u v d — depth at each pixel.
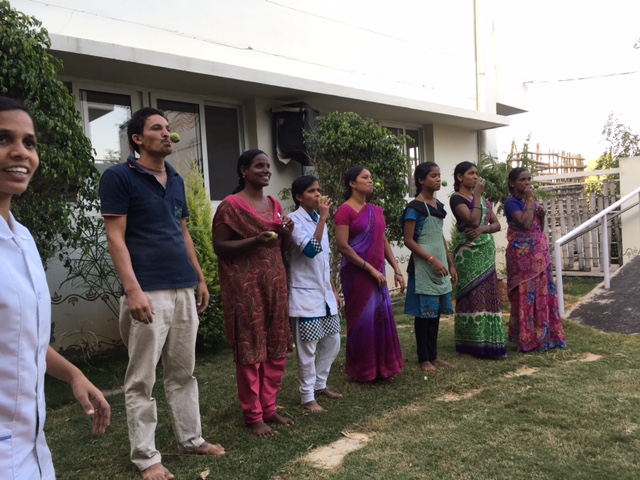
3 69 3.51
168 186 2.72
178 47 5.91
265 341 3.17
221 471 2.68
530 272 4.88
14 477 1.25
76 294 5.20
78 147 4.07
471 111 8.98
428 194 4.41
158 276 2.60
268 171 3.24
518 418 3.26
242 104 6.76
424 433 3.07
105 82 5.58
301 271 3.53
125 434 3.25
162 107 6.09
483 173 9.19
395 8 8.64
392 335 4.07
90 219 4.95
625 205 9.27
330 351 3.81
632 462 2.65
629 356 4.60
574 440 2.92
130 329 2.62
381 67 8.40
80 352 5.23
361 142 6.30
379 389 3.92
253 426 3.16
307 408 3.53
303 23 7.23
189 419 2.86
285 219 3.25
